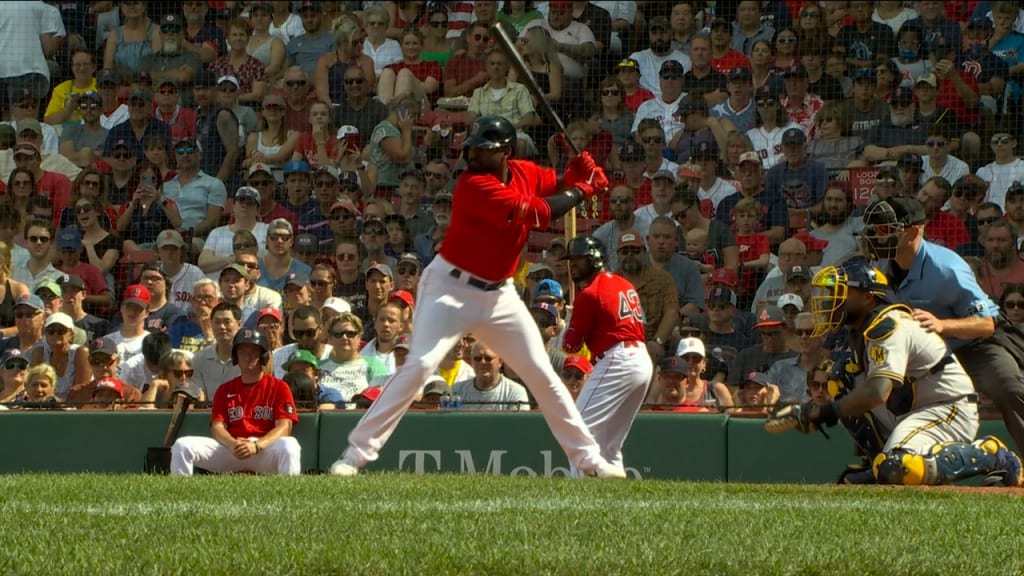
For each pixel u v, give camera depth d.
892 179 37.03
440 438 28.08
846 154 38.53
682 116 40.25
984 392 21.11
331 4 44.22
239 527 13.05
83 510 14.85
